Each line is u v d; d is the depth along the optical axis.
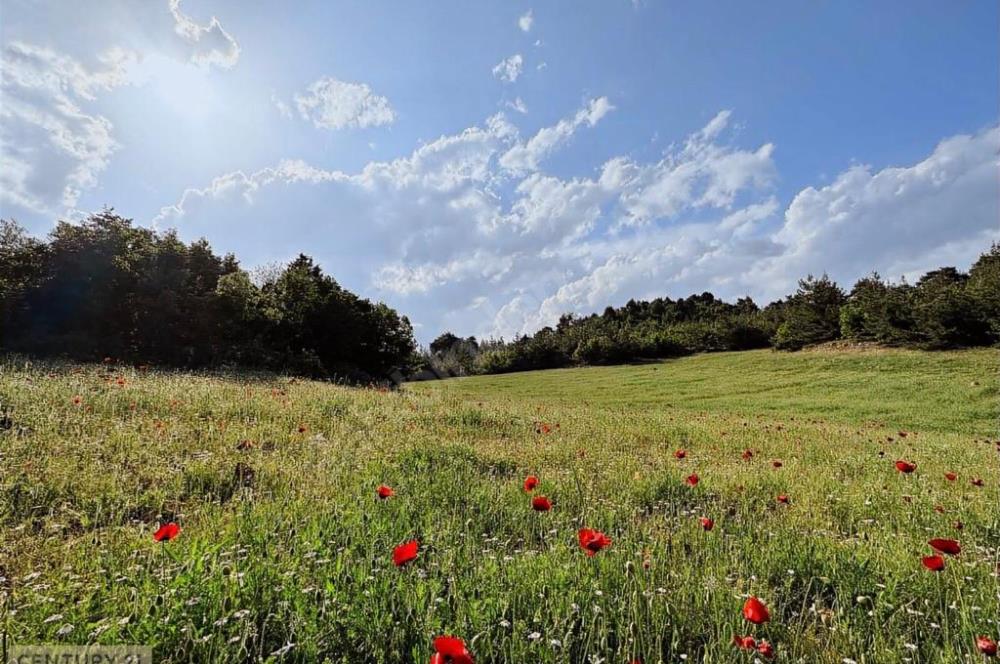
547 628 2.36
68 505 4.00
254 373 19.50
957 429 16.72
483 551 3.30
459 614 2.39
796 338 43.38
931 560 2.54
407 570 2.80
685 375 38.62
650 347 56.44
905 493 5.55
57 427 6.16
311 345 28.02
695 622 2.57
